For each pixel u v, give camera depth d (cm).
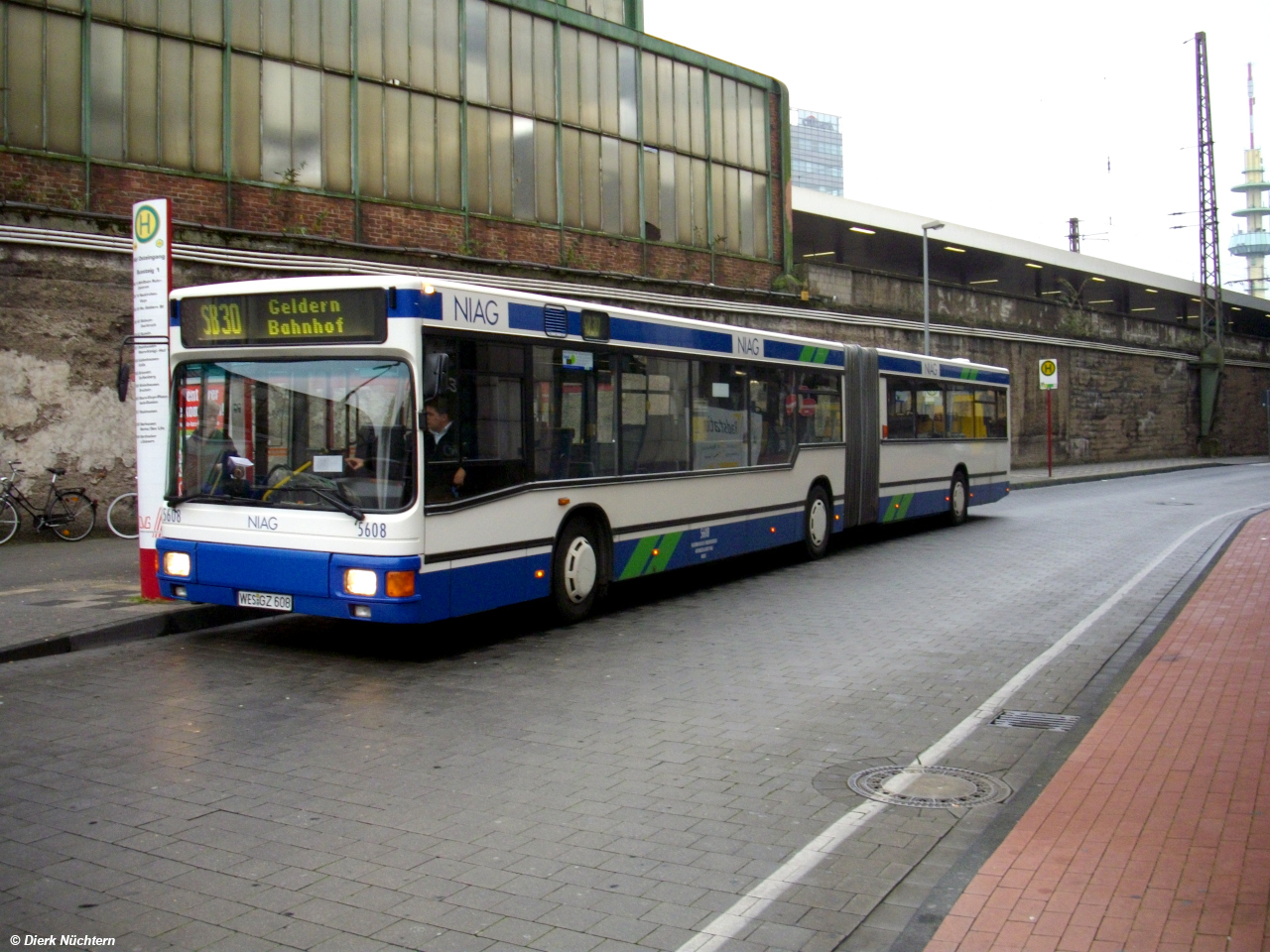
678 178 2678
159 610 1017
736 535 1328
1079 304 4672
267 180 1839
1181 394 5306
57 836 516
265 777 604
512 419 962
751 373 1370
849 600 1209
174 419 947
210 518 921
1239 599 1125
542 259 2317
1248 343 6003
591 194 2442
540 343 995
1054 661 895
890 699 780
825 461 1552
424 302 859
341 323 870
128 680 827
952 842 511
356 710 748
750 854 497
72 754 645
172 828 527
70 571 1273
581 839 515
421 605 852
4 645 879
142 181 1686
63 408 1558
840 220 3641
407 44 2052
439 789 586
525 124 2284
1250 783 555
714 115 2791
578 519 1061
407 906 441
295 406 891
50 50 1596
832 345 1578
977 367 2098
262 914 433
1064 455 4356
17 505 1515
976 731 700
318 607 870
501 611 1141
